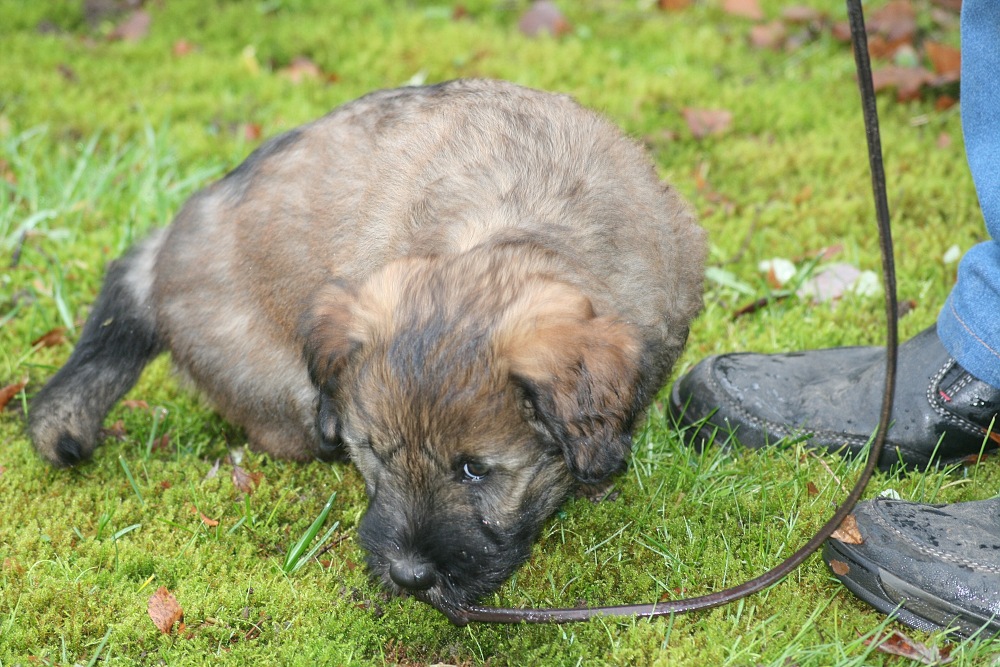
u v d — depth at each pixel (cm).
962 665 291
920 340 367
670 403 406
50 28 724
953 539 310
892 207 533
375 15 741
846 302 467
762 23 726
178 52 698
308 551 353
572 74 660
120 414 427
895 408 363
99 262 502
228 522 365
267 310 384
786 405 383
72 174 561
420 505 296
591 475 291
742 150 585
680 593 330
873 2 723
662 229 351
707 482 373
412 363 283
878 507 323
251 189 389
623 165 348
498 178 329
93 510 372
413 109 369
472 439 284
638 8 750
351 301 314
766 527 351
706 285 480
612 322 299
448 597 305
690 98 636
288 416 396
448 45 692
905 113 617
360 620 323
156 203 537
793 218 527
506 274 293
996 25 327
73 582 331
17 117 618
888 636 302
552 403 283
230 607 328
